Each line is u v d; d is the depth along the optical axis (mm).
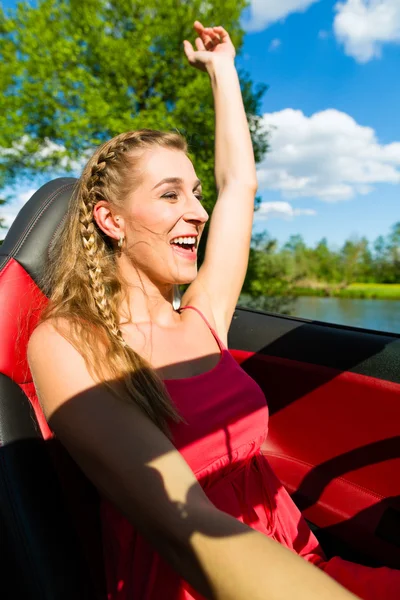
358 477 1383
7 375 1051
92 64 7195
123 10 7203
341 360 1452
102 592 969
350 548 1352
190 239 1108
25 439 1003
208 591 652
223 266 1374
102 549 1034
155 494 740
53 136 7180
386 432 1329
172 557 710
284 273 9016
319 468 1472
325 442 1464
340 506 1374
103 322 953
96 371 861
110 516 965
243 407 1054
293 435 1542
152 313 1142
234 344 1709
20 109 6875
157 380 954
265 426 1106
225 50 1658
